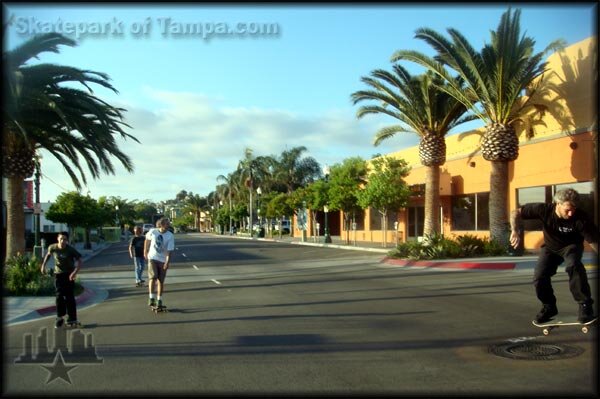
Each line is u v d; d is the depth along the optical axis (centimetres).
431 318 957
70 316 1031
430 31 2055
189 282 1817
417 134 2647
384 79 2494
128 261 3067
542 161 2341
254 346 795
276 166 6819
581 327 812
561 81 2164
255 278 1872
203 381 630
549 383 575
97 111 1628
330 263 2439
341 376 632
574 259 734
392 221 3984
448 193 3086
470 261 1931
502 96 2097
